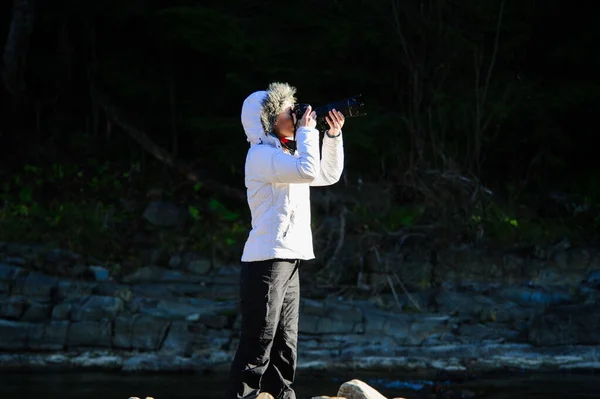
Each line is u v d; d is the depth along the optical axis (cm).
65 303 3431
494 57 4606
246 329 1348
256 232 1338
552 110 4928
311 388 2703
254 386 1361
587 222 4478
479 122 4647
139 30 5172
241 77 4728
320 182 1422
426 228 4159
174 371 3016
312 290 3744
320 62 4847
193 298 3634
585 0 4966
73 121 5353
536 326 3231
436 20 4844
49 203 4691
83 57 5288
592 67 5069
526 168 5106
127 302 3519
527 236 4238
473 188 4500
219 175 4988
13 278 3606
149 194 4653
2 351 3206
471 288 3697
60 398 2577
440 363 3053
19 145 5219
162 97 5219
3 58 4812
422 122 4841
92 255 4084
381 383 2794
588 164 5159
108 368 3073
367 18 4769
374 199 4478
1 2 5209
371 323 3338
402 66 5034
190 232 4306
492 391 2677
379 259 3825
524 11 4941
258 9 4781
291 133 1380
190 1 4897
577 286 3719
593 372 2988
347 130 4681
